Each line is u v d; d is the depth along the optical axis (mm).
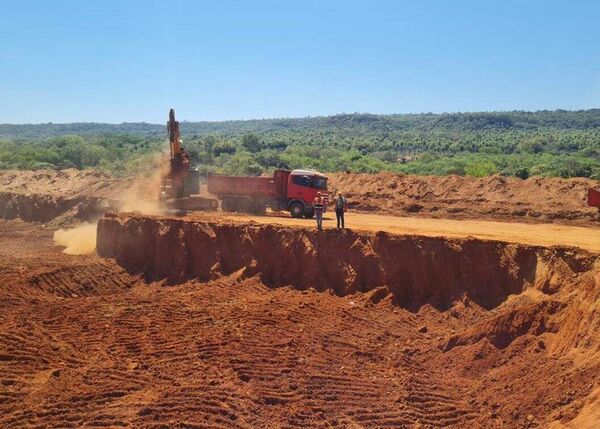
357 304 26438
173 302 27656
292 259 29484
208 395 18422
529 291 24688
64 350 22031
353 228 30016
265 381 19594
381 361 21594
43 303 27453
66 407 17719
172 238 32688
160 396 18406
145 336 23531
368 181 49062
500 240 26672
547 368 18359
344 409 18016
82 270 31781
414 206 42594
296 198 38500
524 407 17203
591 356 17562
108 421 16938
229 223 31953
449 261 26562
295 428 16875
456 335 21938
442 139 188375
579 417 15219
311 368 20594
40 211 52719
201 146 122062
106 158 102562
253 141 128500
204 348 22000
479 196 43500
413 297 26688
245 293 28484
